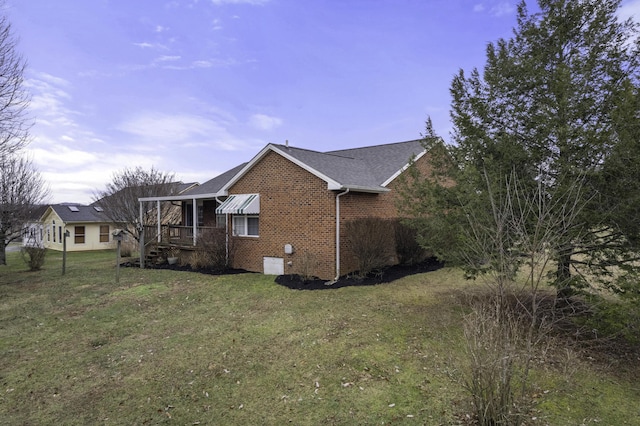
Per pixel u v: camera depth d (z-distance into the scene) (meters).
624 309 5.72
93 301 12.09
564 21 7.90
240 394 5.77
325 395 5.60
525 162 7.61
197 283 14.18
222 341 8.02
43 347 8.09
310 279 13.48
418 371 6.22
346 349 7.23
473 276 8.41
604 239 6.91
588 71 7.24
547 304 7.52
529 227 6.57
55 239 36.19
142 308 11.07
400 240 14.88
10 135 16.50
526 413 4.46
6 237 22.55
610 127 6.39
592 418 4.77
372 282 12.62
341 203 13.72
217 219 21.42
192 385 6.12
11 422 5.18
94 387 6.18
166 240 20.98
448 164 9.24
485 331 4.43
